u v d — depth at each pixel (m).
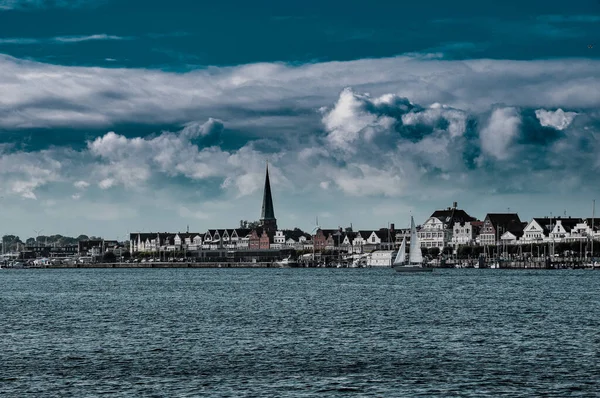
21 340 91.62
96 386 66.81
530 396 63.22
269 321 109.94
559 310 124.12
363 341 89.50
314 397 63.16
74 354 81.50
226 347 85.50
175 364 75.75
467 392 64.50
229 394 64.12
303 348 84.62
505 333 95.56
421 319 111.69
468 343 87.69
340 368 73.62
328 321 109.50
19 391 65.25
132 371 72.56
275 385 67.00
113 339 92.00
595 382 67.38
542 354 80.00
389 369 73.06
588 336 92.38
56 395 64.06
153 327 103.69
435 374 70.81
